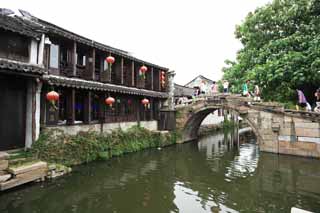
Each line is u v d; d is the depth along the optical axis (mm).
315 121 14789
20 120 10750
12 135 10391
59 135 11695
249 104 17562
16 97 10602
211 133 30891
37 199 7848
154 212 7457
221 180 10906
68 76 13609
